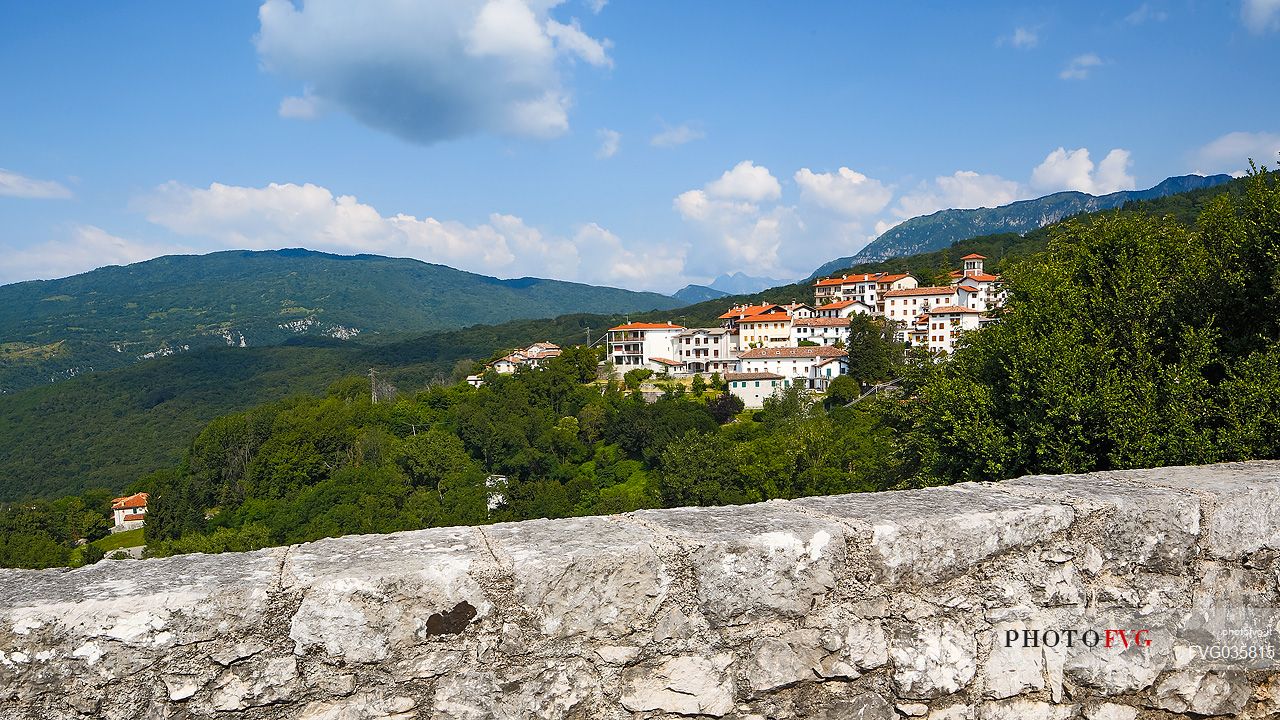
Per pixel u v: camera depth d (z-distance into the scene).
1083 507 2.95
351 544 2.53
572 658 2.42
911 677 2.72
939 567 2.75
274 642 2.19
